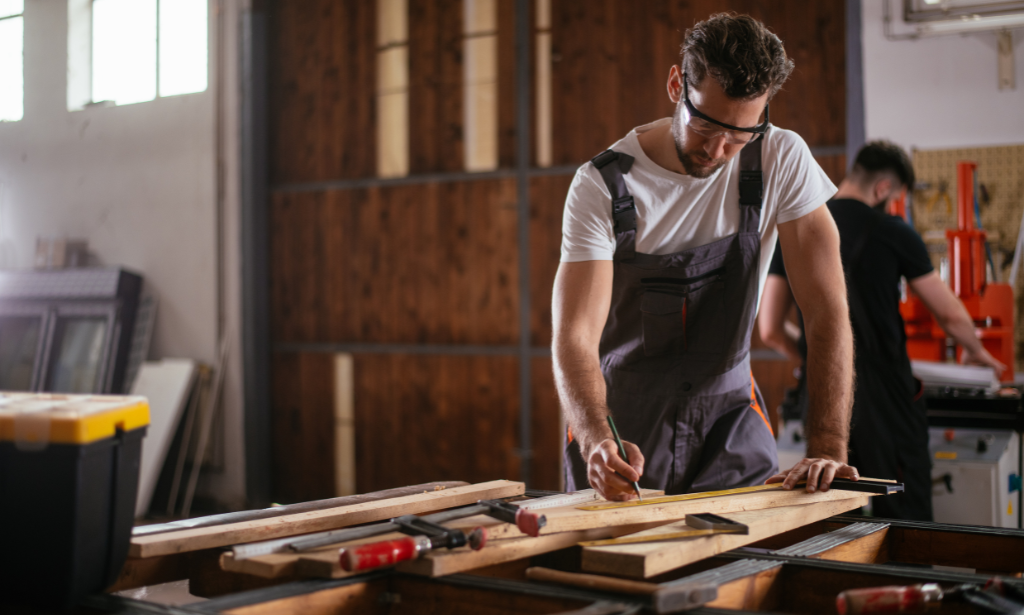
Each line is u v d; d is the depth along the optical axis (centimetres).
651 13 418
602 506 112
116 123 516
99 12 517
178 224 505
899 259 232
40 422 81
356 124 476
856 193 242
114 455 86
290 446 499
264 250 497
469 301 456
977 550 113
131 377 493
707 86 127
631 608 79
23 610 84
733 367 158
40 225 531
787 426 257
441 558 89
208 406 495
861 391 227
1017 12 347
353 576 90
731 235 151
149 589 125
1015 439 249
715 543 100
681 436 157
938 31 364
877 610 79
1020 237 358
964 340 248
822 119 395
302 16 486
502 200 446
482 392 454
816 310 147
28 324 513
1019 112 361
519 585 86
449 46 454
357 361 482
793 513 116
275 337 501
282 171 495
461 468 460
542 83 438
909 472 226
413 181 464
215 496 504
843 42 390
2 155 530
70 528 81
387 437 476
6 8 526
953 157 371
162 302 511
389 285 473
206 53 495
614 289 158
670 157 149
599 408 130
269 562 88
